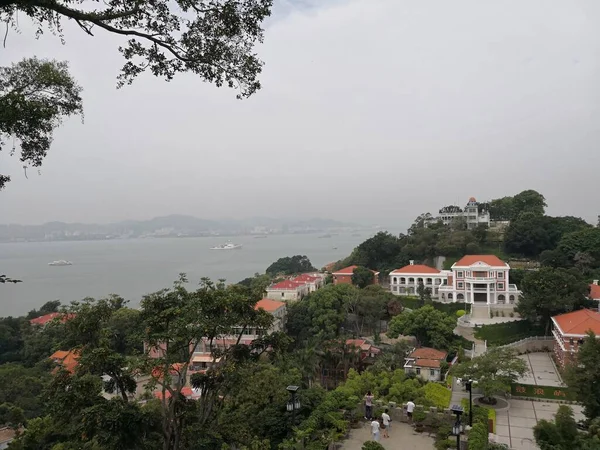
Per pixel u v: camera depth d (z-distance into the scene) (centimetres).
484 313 8756
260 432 3102
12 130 1566
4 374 5584
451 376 5638
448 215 15338
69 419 2125
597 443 2800
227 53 1538
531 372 5941
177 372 2258
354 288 8962
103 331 2244
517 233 11594
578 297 7112
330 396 3350
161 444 2141
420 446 2764
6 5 1238
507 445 3681
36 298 17538
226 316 2072
